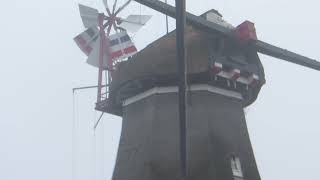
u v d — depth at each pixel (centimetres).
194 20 1644
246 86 1823
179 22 1372
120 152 1833
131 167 1755
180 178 1639
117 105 1961
